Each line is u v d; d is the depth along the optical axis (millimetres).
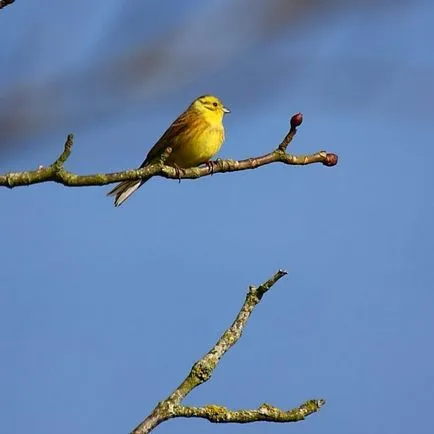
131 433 5918
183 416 6141
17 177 8398
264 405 6434
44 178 8461
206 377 6281
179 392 6168
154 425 6008
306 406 6473
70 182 8578
